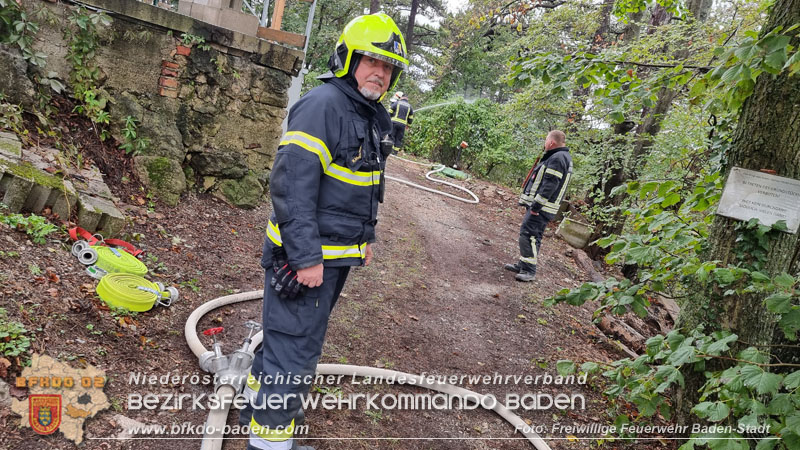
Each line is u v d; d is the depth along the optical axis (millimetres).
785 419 2201
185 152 5418
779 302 2297
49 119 4527
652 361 2869
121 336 3047
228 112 5637
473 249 7301
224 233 5125
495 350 4480
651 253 3023
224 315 3771
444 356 4160
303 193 2100
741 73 2375
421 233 7270
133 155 4977
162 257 4234
